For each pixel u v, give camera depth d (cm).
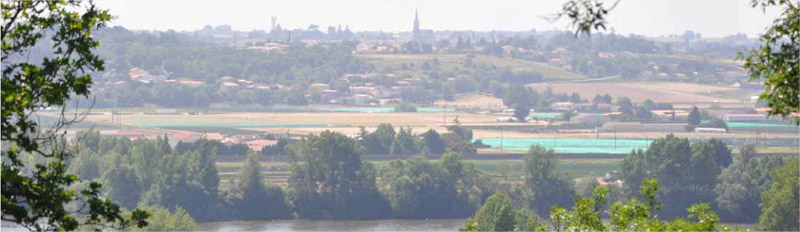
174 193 16138
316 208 17288
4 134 2773
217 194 16700
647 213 3906
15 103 2770
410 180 17288
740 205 16612
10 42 2845
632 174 17200
